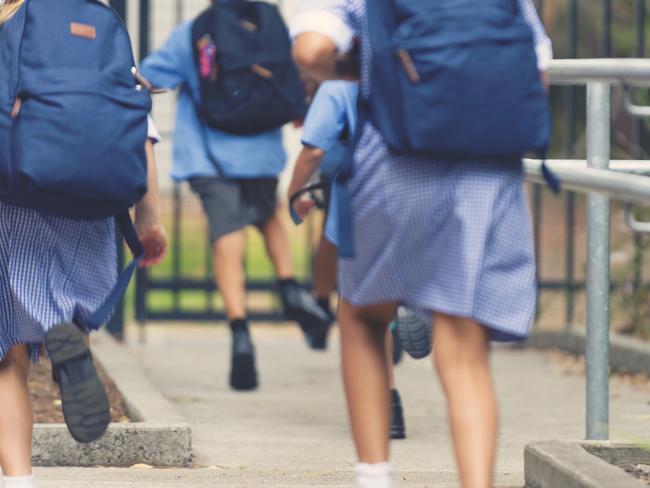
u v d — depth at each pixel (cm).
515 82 614
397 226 631
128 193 679
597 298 909
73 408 679
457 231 624
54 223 688
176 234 1792
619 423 1171
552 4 2391
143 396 1144
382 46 624
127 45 700
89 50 683
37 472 927
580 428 1177
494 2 631
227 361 1636
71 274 696
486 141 612
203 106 1377
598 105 883
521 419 1231
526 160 781
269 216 1414
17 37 677
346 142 1070
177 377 1496
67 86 666
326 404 1325
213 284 1792
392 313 677
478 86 609
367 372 674
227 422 1210
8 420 710
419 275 635
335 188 642
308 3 646
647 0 1925
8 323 695
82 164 660
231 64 1366
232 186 1388
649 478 825
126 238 715
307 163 1068
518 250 638
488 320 634
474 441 629
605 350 909
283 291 1407
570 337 1703
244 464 1005
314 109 1071
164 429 984
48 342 674
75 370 680
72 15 690
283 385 1451
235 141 1382
